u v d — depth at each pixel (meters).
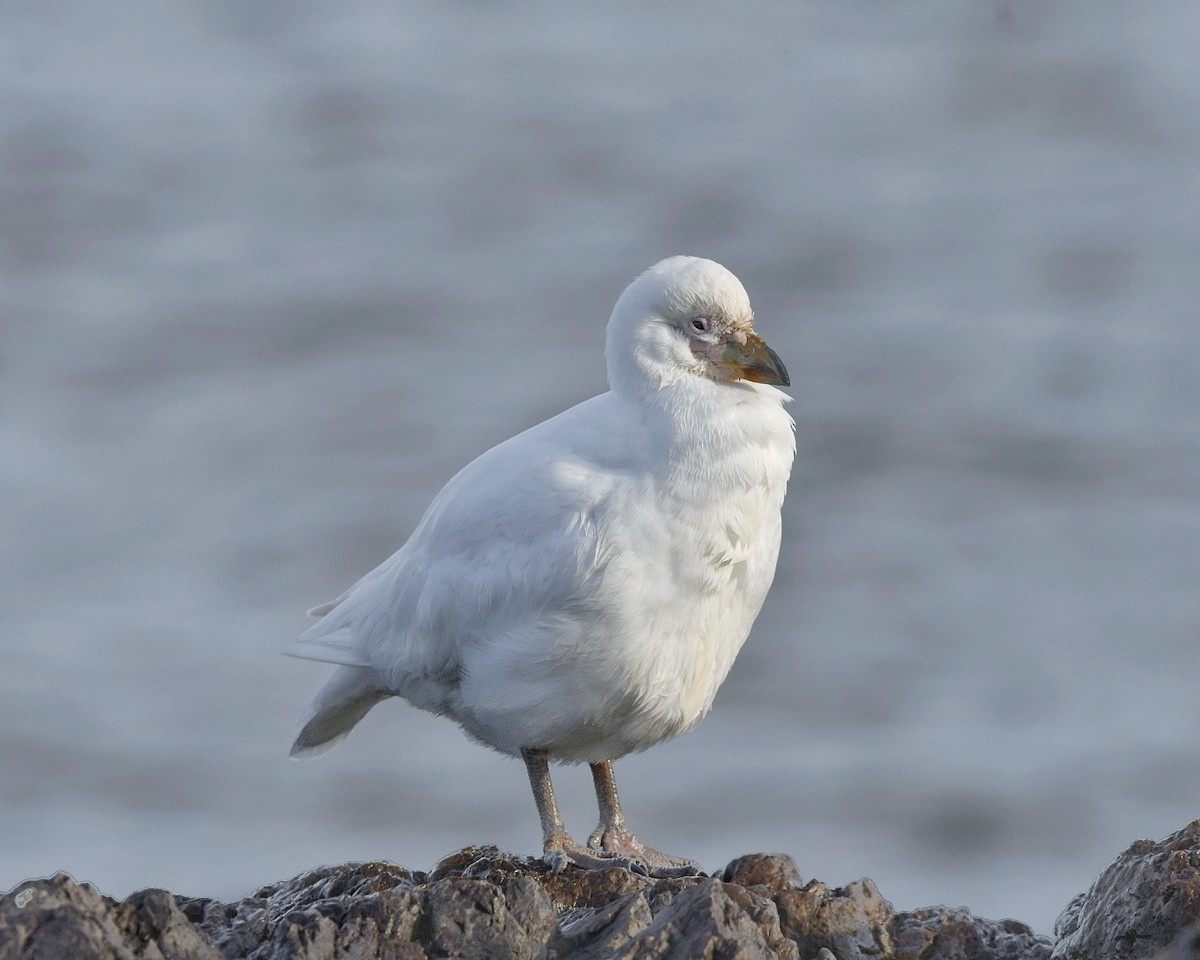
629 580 9.70
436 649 10.31
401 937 7.99
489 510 10.05
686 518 9.74
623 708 10.00
